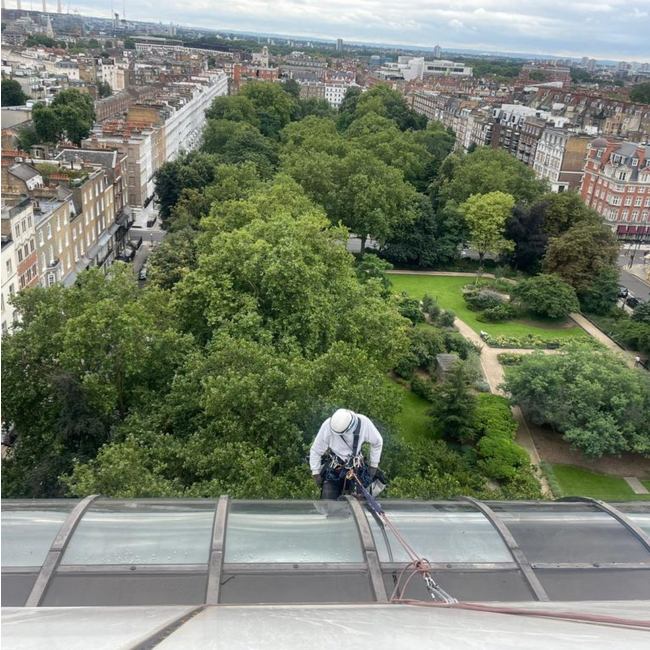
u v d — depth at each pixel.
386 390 34.59
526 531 9.57
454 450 49.62
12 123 146.88
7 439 45.41
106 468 28.38
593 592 8.51
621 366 53.62
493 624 5.43
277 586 8.09
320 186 96.00
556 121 158.38
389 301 69.31
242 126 136.00
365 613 6.04
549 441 53.62
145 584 7.93
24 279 61.31
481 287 92.44
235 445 31.06
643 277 107.88
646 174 122.25
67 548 8.37
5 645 4.66
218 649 4.62
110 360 38.97
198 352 39.59
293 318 46.16
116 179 101.25
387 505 10.07
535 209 99.62
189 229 78.62
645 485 48.69
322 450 11.80
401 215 98.56
